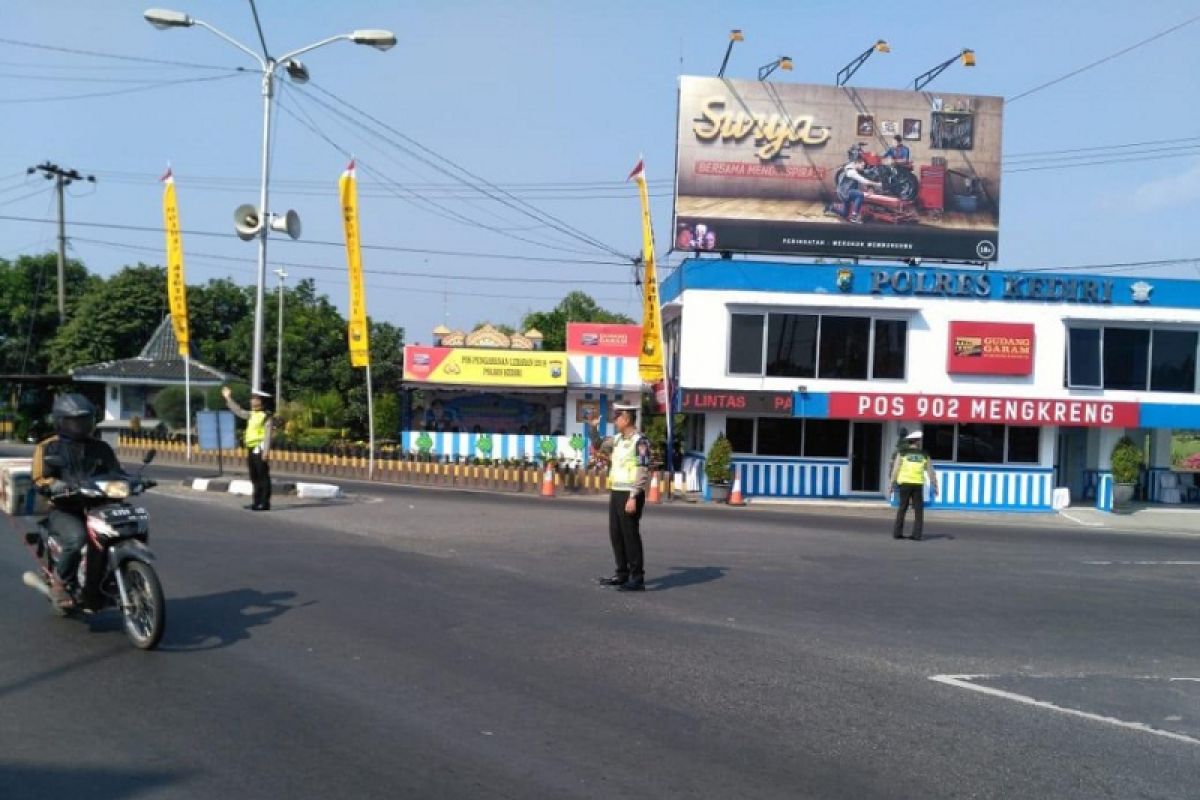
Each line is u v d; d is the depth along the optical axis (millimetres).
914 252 28172
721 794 5477
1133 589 13344
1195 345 26906
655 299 26203
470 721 6566
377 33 19141
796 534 18172
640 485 11469
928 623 10477
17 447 35312
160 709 6633
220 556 12633
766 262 25891
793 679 7941
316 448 29047
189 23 19156
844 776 5852
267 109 19812
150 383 38094
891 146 28172
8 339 48906
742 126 27766
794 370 25984
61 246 45312
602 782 5586
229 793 5270
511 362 35125
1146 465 29188
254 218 19969
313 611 9656
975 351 26188
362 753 5918
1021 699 7703
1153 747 6676
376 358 46312
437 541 14969
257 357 19641
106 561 8297
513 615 9859
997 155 28453
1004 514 25703
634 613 10250
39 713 6512
